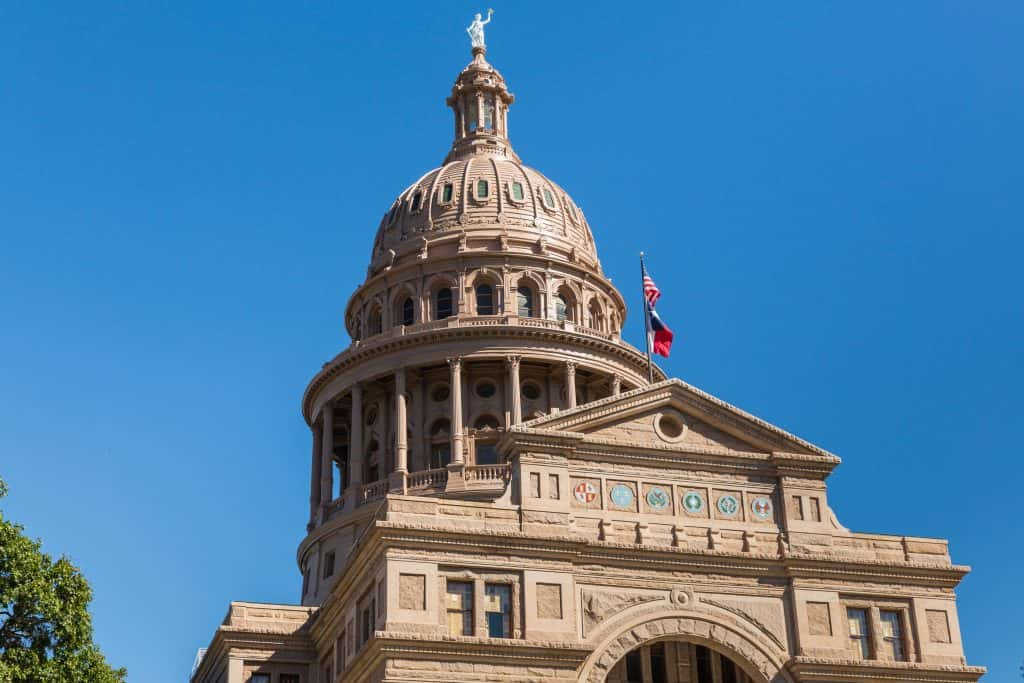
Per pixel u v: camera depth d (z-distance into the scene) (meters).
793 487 70.38
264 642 76.06
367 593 65.94
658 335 81.56
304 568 102.50
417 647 61.09
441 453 101.38
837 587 68.69
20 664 61.00
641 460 68.88
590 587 65.44
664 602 66.19
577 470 67.75
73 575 65.25
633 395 69.94
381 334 103.56
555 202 112.12
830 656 66.94
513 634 63.03
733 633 66.62
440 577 63.12
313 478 105.25
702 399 70.81
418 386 103.00
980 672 68.25
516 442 67.19
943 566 70.06
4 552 62.31
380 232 113.38
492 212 109.00
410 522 63.56
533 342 101.75
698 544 67.75
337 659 71.12
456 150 118.62
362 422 103.12
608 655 64.25
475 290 105.56
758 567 68.19
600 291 109.62
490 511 65.19
